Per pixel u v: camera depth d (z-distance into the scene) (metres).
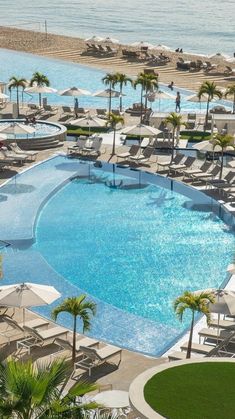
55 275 30.45
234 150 47.66
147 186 41.31
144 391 17.17
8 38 92.69
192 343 23.94
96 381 21.92
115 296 28.56
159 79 71.62
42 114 57.03
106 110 56.81
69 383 21.69
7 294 24.05
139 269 31.03
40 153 47.31
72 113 57.03
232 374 18.06
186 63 74.56
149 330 25.89
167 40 110.69
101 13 148.75
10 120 53.41
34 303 23.77
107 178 42.69
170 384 17.53
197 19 140.00
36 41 90.69
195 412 16.27
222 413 16.23
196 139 50.78
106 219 36.59
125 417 18.03
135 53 80.00
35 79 58.47
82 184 41.66
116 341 25.09
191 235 34.59
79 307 22.50
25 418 12.59
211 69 74.38
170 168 43.16
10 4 166.88
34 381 12.69
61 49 86.38
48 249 33.06
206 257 32.19
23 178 42.31
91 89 68.50
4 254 32.41
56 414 12.41
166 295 28.69
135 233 34.84
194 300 22.72
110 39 83.00
